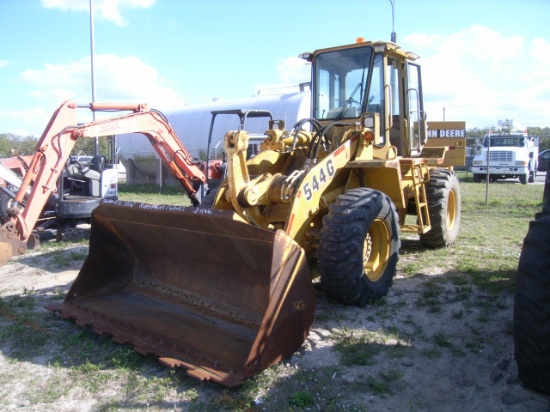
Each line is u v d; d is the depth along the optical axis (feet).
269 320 11.89
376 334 14.48
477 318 15.64
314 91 21.33
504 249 25.07
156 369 12.54
